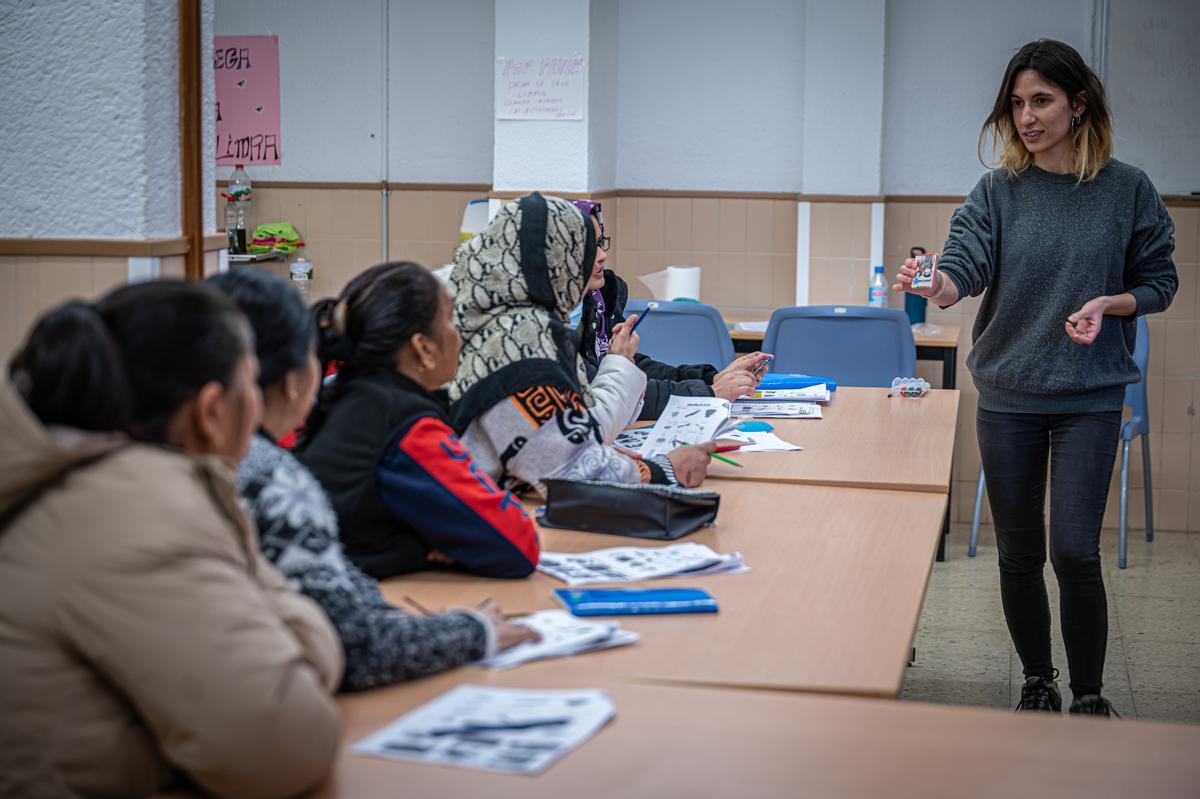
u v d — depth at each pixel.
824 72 5.38
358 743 1.35
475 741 1.35
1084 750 1.35
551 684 1.54
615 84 5.68
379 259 5.90
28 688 1.17
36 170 2.49
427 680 1.56
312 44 5.80
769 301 5.72
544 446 2.34
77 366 1.22
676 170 5.73
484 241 2.43
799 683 1.57
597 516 2.27
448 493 1.92
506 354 2.36
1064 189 3.00
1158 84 5.07
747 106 5.62
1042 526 3.14
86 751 1.19
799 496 2.59
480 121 5.76
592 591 1.90
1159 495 5.33
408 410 1.94
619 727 1.40
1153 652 3.89
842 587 1.98
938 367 5.52
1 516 1.22
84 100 2.47
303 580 1.48
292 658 1.22
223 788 1.19
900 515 2.44
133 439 1.27
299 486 1.51
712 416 3.01
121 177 2.48
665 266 5.79
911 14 5.38
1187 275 5.15
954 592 4.50
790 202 5.64
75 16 2.45
